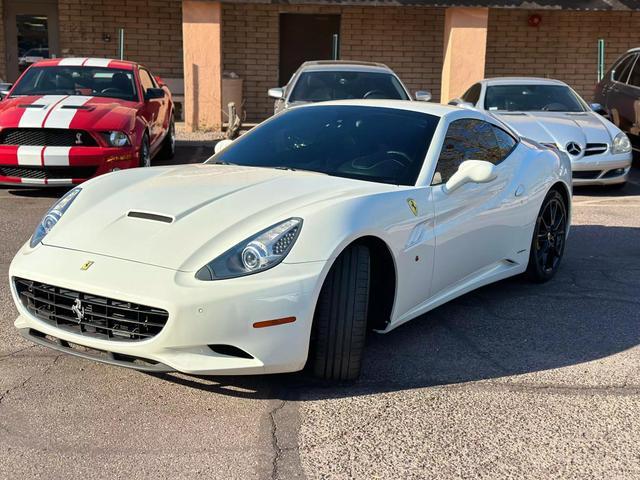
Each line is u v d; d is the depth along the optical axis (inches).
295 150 179.6
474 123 193.0
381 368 153.9
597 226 298.0
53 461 115.6
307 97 380.5
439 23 618.2
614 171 359.3
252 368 128.1
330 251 133.1
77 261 133.6
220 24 514.6
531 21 626.2
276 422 129.6
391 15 615.2
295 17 613.0
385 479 112.9
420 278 159.9
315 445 122.2
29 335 142.2
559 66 639.1
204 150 472.4
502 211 188.5
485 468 116.3
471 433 127.3
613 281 222.4
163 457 117.7
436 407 136.6
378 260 152.3
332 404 136.7
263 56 615.2
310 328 131.6
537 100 401.4
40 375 146.4
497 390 144.7
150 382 144.2
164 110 412.5
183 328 123.3
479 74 529.7
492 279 191.9
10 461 115.3
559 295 207.8
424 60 625.0
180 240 133.0
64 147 307.0
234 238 131.3
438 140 173.8
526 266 207.0
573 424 131.3
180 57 613.6
